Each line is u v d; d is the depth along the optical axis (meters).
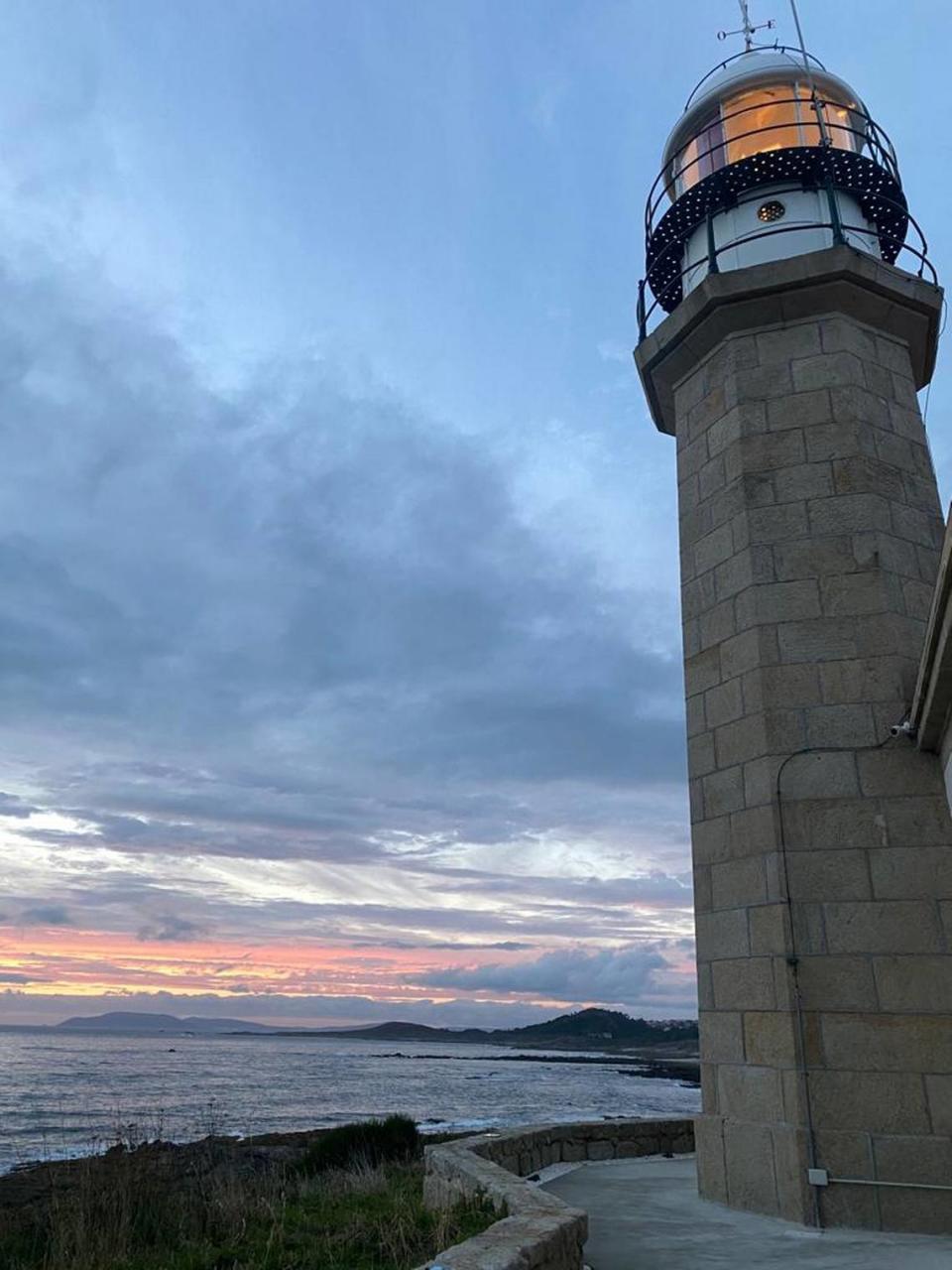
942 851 7.51
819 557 8.71
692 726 9.28
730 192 11.07
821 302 9.48
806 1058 7.37
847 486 8.84
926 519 9.09
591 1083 87.75
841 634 8.39
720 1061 8.12
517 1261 4.32
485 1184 6.81
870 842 7.72
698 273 11.27
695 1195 8.26
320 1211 8.46
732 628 8.99
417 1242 6.25
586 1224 5.62
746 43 12.69
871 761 7.93
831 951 7.56
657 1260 5.80
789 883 7.84
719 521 9.47
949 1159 6.82
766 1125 7.49
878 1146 6.99
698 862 8.82
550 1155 10.31
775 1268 5.57
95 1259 6.99
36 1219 8.10
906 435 9.38
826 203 10.73
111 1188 8.62
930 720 7.04
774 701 8.40
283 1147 25.83
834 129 11.29
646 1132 11.27
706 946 8.53
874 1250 6.11
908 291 9.50
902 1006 7.26
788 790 8.09
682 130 12.17
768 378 9.52
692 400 10.27
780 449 9.22
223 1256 6.80
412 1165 15.40
